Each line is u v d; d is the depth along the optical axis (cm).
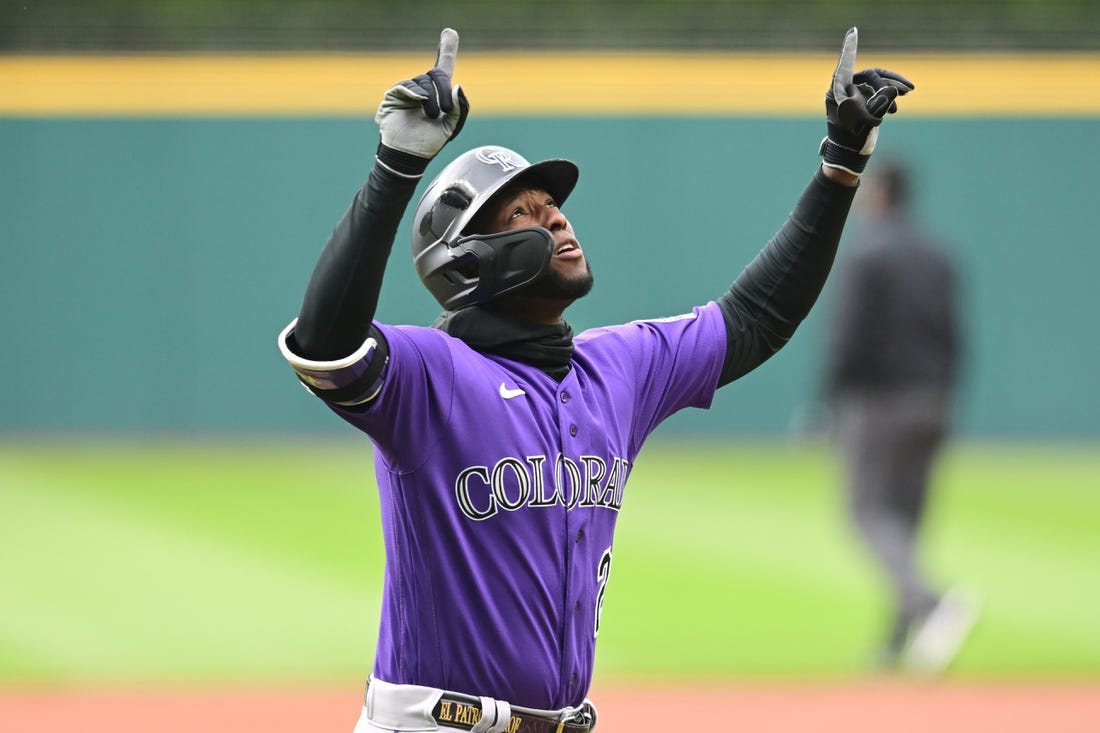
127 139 5109
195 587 3042
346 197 5147
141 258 5106
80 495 4062
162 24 5384
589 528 1027
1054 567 3241
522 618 985
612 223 5150
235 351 5109
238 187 5125
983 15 5412
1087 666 2450
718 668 2441
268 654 2538
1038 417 5097
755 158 5156
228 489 4141
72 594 2988
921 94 5134
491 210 1050
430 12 5534
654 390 1124
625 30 5228
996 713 2177
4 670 2438
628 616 2798
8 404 5084
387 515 1016
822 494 4109
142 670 2438
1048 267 5103
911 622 2412
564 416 1022
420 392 959
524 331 1031
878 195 2556
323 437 5112
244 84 5116
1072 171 5112
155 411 5109
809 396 5053
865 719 2148
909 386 2461
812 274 1184
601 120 5153
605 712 2189
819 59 5169
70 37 5125
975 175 5131
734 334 1177
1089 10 5503
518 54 5178
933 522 3769
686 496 4088
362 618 2792
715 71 5153
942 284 2500
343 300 901
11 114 5091
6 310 5084
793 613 2823
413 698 989
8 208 5091
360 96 5162
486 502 977
